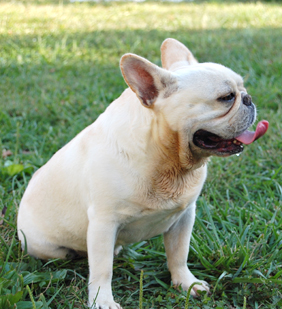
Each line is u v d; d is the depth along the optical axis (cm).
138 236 156
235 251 159
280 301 150
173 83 145
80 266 164
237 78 148
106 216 149
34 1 596
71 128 227
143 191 148
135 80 144
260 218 175
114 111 152
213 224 170
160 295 152
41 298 145
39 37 391
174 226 158
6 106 256
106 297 149
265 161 204
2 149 211
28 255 164
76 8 558
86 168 151
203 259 160
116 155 148
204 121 144
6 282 147
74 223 158
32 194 166
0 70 319
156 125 146
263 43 367
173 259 158
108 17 508
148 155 147
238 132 145
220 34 409
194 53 345
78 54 362
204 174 155
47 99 265
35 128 231
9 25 445
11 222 173
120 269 160
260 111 239
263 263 160
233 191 188
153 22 480
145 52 358
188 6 588
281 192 185
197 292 154
